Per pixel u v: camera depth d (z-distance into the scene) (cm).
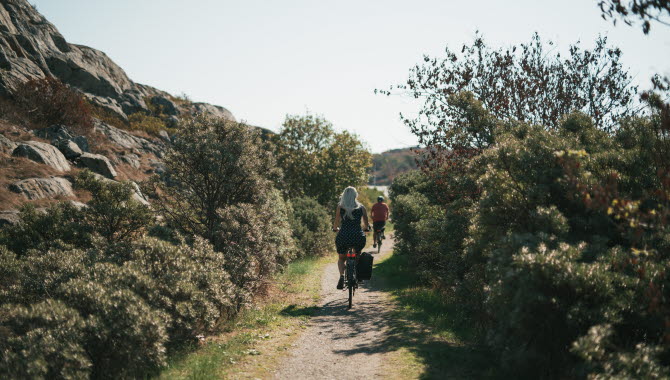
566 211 452
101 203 805
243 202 890
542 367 373
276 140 2839
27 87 2198
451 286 769
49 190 1380
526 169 460
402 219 1403
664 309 317
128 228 816
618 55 959
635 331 356
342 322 714
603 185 417
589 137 552
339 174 2761
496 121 849
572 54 1014
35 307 415
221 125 905
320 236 1819
